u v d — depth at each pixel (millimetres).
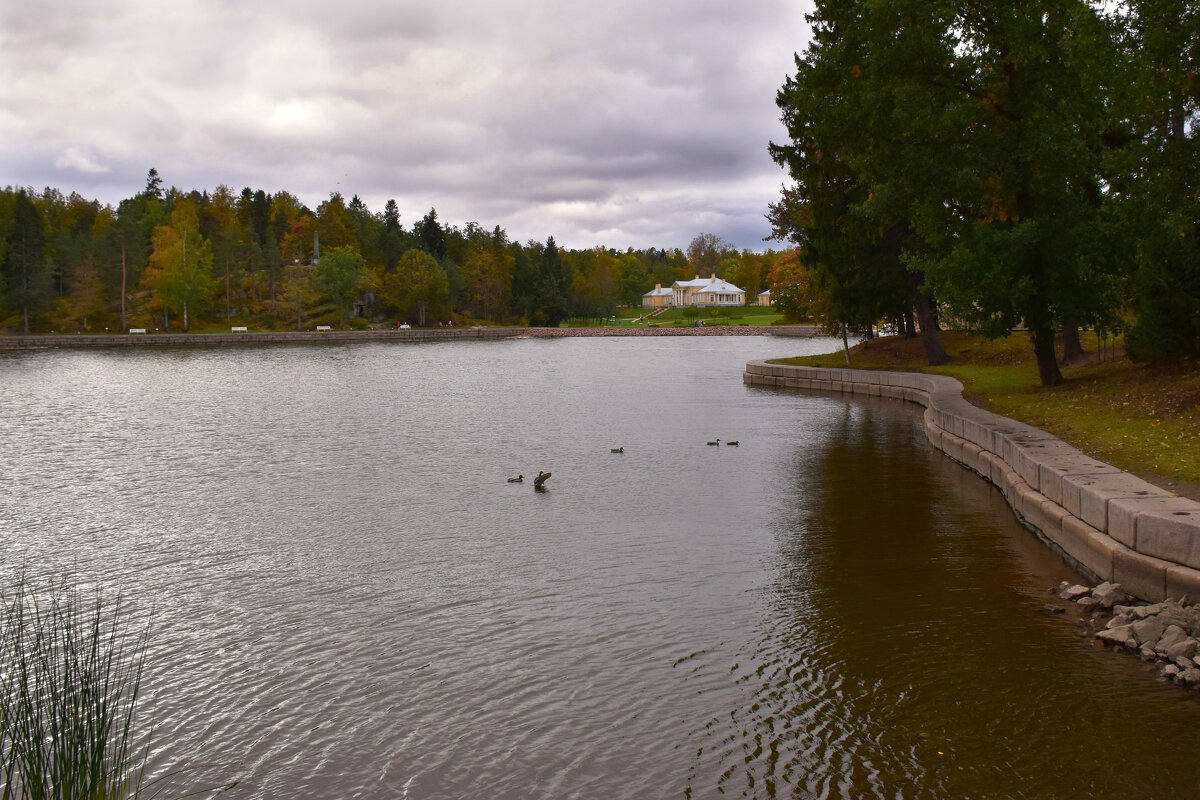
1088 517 13383
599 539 16406
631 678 10211
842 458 25219
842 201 45188
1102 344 36594
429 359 82250
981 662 10367
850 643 11070
